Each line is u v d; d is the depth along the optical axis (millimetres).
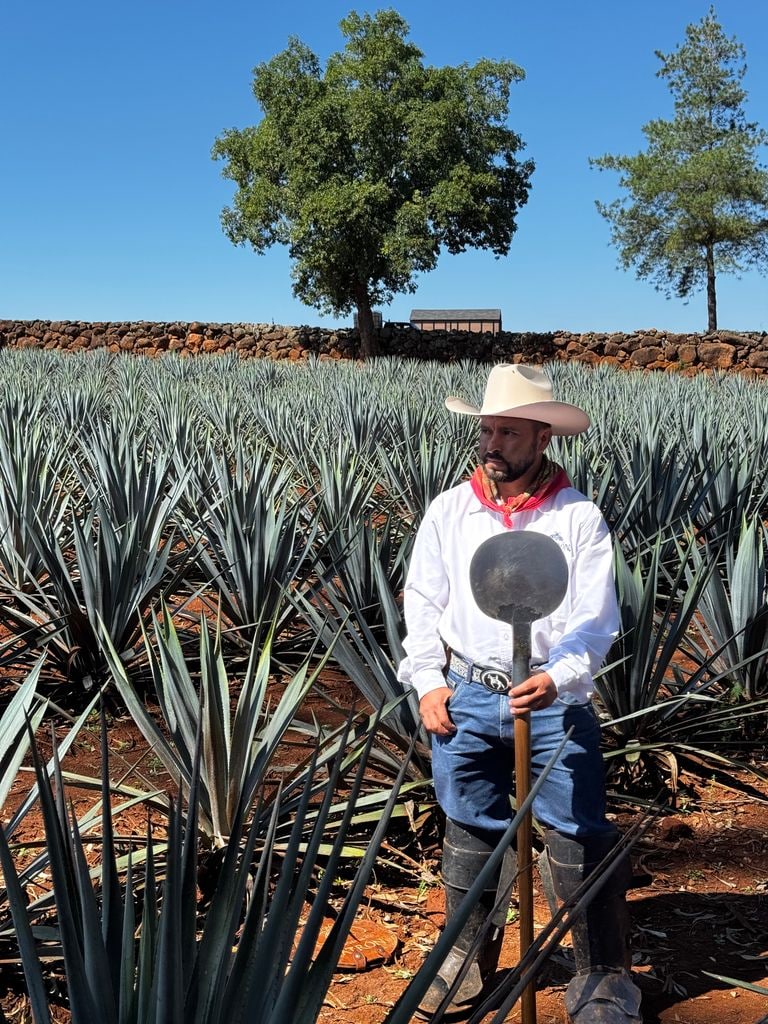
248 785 3311
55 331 38688
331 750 3662
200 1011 1798
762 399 15945
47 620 5383
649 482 7629
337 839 1769
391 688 3941
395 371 24828
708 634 5832
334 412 13172
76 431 9750
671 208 44031
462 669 2693
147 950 1760
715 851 3746
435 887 3459
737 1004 2828
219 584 5758
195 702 3439
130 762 4359
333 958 1751
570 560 2637
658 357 34281
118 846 3484
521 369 2646
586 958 2576
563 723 2594
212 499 7301
